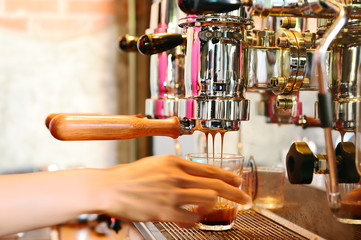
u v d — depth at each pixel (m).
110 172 0.55
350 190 0.59
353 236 0.58
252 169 0.79
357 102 0.56
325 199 0.63
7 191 0.54
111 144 1.75
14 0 1.67
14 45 1.68
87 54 1.73
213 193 0.53
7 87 1.68
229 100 0.60
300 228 0.64
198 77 0.61
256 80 0.70
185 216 0.52
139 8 1.68
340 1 0.56
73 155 1.73
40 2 1.69
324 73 0.49
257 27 0.80
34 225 0.54
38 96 1.70
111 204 0.53
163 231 0.64
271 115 0.83
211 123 0.61
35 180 0.55
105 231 1.00
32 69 1.70
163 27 0.82
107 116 0.64
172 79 0.83
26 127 1.70
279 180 0.75
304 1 0.57
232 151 0.94
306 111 0.76
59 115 0.62
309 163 0.61
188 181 0.54
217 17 0.59
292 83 0.66
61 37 1.71
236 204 0.65
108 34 1.74
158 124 0.65
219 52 0.60
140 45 0.65
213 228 0.64
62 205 0.53
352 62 0.58
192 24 0.62
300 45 0.64
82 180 0.55
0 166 1.69
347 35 0.58
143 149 1.58
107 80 1.75
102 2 1.73
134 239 0.75
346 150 0.59
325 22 0.63
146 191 0.52
